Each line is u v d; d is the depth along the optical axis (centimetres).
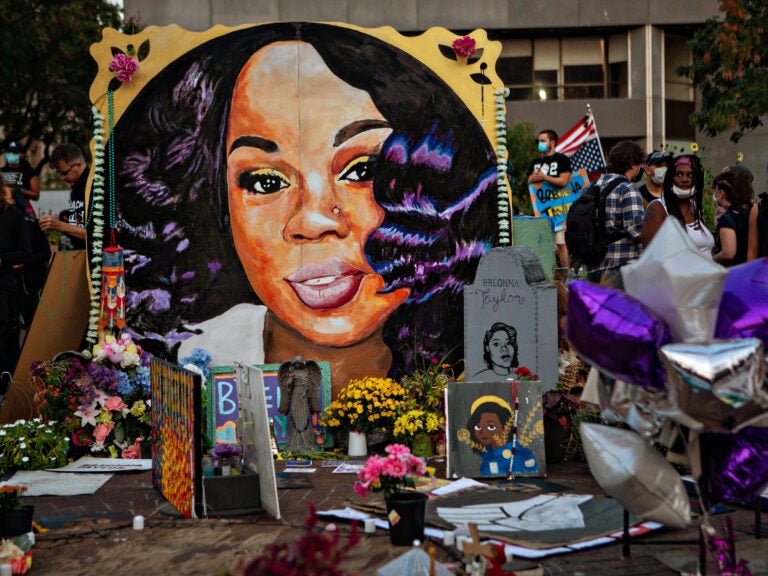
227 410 910
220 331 960
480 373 935
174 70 965
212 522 642
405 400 877
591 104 3809
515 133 3203
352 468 810
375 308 971
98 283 945
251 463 689
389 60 976
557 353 915
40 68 2953
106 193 959
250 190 969
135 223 960
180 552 579
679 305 479
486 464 769
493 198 982
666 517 490
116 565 558
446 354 972
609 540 578
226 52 969
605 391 525
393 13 3688
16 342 1077
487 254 941
